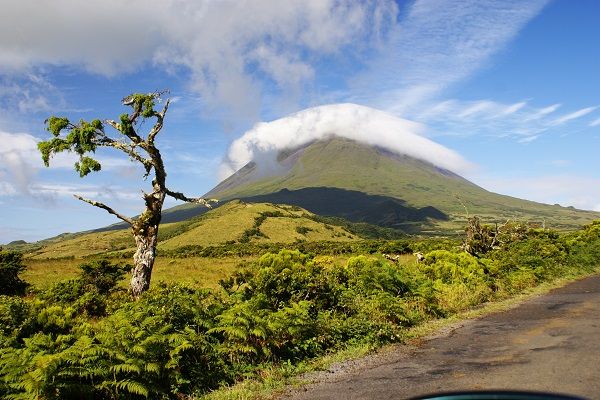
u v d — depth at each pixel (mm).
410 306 17109
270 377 9703
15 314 11469
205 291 13062
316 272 18391
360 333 13164
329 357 11422
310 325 12305
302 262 20875
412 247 57031
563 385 7777
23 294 28453
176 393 8836
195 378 9328
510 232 49125
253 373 10039
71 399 7891
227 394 8727
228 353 10469
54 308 12234
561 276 30547
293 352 11391
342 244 83062
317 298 15219
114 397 8234
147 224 21125
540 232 50406
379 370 10023
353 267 20547
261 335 10648
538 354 10289
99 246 173500
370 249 63312
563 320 14680
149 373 8688
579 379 8062
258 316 11273
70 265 52531
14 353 8352
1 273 28250
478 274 24016
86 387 7824
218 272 39750
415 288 18203
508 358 10172
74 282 22531
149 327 9555
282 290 14695
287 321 11594
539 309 17609
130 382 8039
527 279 26375
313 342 11945
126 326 9172
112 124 21531
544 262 30828
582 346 10719
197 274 37750
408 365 10281
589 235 52094
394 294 18156
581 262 36281
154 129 21422
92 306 18188
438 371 9523
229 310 11266
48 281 34844
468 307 19250
